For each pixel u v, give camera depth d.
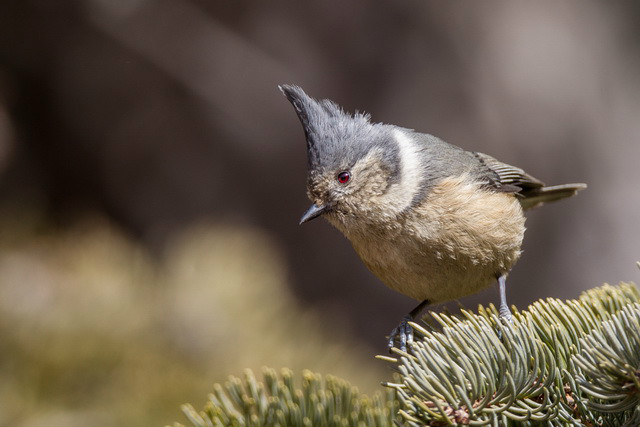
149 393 6.39
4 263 7.26
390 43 13.59
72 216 13.23
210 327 6.93
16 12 12.94
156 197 13.95
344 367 6.95
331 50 13.55
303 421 4.22
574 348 3.98
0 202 13.09
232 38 13.47
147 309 6.99
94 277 7.09
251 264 7.55
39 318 6.66
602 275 14.35
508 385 3.69
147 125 13.80
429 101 13.62
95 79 13.55
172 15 13.23
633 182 14.45
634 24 14.74
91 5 12.95
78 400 6.33
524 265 14.40
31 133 13.59
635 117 14.49
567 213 14.45
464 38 13.77
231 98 13.66
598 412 3.83
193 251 7.61
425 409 3.62
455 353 3.83
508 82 13.92
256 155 13.97
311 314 7.57
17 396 6.23
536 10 14.24
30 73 13.41
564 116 14.11
